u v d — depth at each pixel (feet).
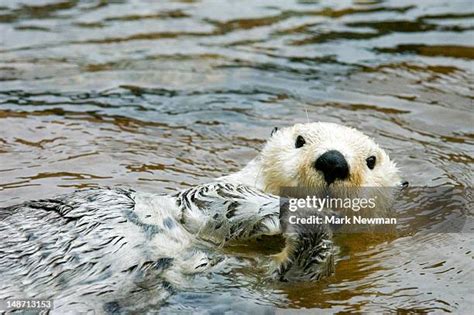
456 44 34.60
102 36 35.29
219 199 18.65
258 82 31.12
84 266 16.85
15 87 30.19
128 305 16.55
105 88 30.45
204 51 33.99
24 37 34.94
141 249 17.34
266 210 18.43
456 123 27.81
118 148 25.73
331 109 28.84
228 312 16.65
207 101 29.53
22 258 16.90
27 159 24.62
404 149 26.04
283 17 37.96
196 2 39.83
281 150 20.03
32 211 18.15
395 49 34.22
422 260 19.95
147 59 33.06
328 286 18.52
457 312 17.60
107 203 18.03
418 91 30.32
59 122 27.50
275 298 17.58
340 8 39.09
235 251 18.80
